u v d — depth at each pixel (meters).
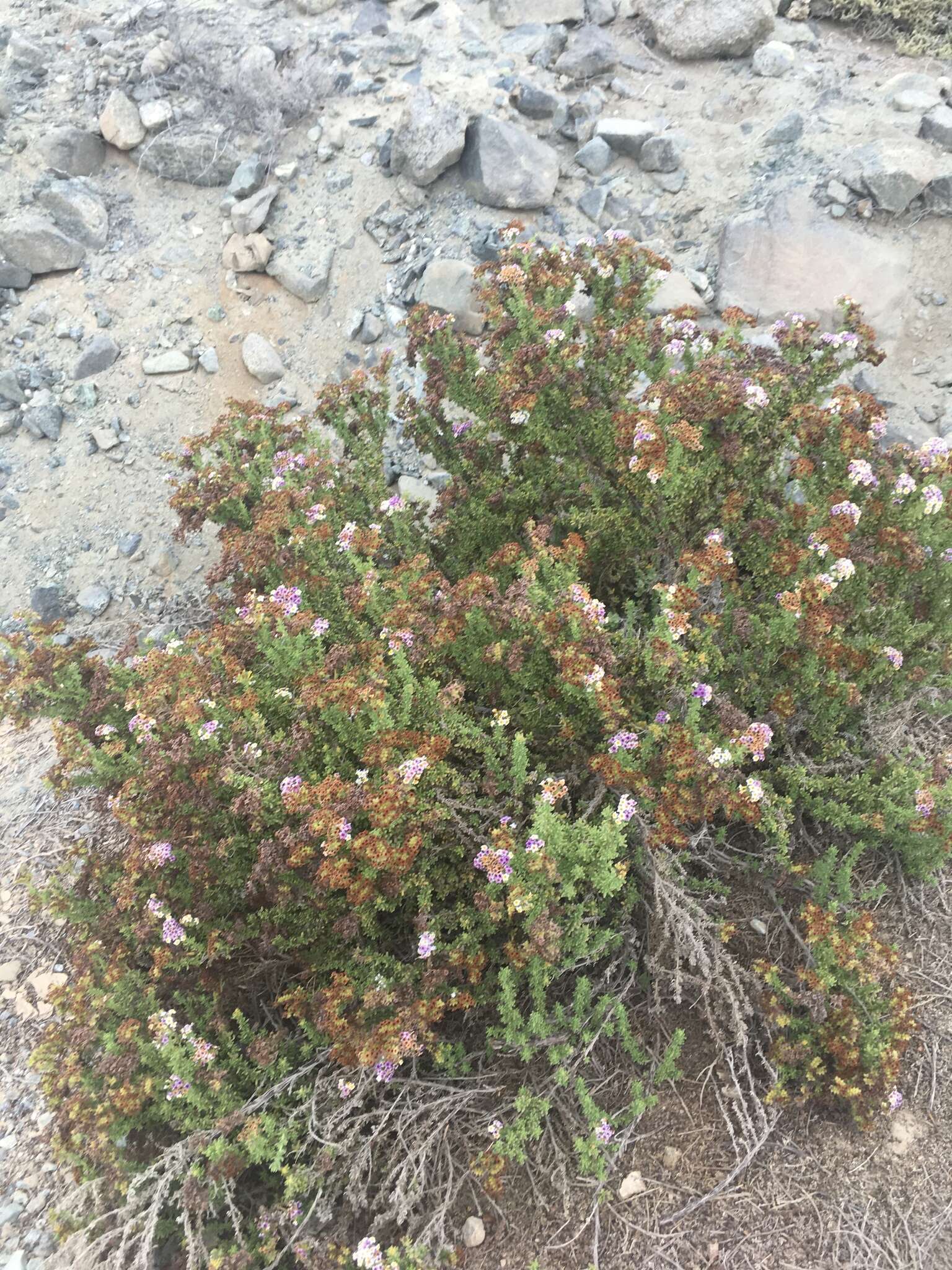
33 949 0.72
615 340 0.75
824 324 1.00
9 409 1.06
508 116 1.16
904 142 1.05
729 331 0.76
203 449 1.01
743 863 0.61
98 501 1.02
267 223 1.15
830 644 0.61
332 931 0.59
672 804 0.57
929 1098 0.54
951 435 0.90
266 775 0.58
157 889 0.60
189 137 1.17
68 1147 0.55
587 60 1.20
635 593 0.77
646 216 1.10
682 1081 0.57
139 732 0.63
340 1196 0.55
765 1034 0.57
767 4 1.18
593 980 0.60
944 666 0.66
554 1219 0.53
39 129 1.17
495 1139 0.52
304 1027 0.56
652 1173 0.54
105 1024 0.58
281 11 1.30
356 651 0.65
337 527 0.76
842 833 0.64
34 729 0.89
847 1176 0.52
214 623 0.87
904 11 1.20
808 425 0.68
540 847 0.53
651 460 0.64
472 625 0.63
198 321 1.10
